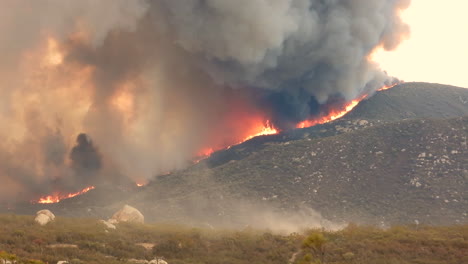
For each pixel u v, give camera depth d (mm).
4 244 74375
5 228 87000
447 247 77375
